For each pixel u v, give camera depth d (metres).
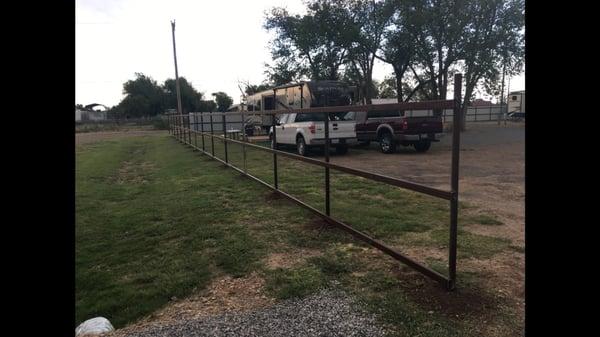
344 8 24.94
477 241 5.00
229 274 4.32
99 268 4.82
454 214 3.50
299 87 18.92
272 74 30.38
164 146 21.53
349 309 3.40
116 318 3.58
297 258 4.63
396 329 3.07
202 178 10.38
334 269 4.25
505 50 22.83
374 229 5.57
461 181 9.37
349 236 5.29
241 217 6.47
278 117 16.95
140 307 3.72
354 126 15.06
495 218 6.07
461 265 4.23
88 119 70.38
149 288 4.14
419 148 16.02
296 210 6.70
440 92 23.80
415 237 5.21
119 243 5.67
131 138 30.11
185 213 6.96
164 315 3.55
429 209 6.66
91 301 3.96
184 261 4.77
